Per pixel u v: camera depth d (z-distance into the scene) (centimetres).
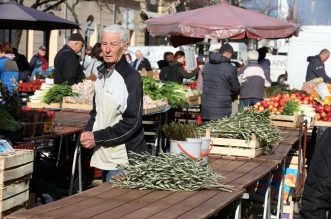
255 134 615
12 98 610
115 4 3456
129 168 461
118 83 520
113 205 402
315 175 436
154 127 1202
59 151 887
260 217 679
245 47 3678
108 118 524
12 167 479
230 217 489
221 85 1112
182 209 396
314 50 2559
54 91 956
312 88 1162
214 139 613
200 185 452
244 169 555
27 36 2670
